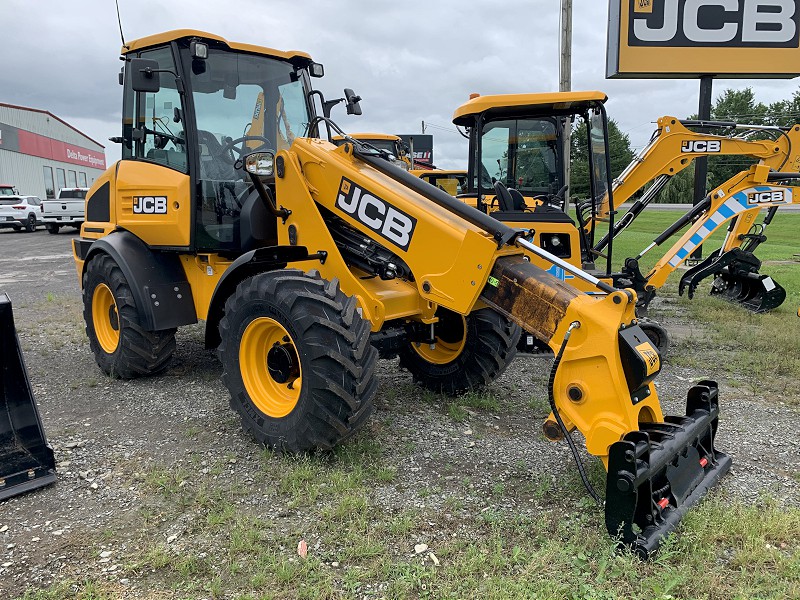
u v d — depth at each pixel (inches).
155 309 193.5
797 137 325.4
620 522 106.3
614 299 114.3
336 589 99.4
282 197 164.4
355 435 156.8
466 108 255.8
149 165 197.8
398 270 151.9
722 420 174.7
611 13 510.9
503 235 129.0
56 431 164.9
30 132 1656.0
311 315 133.2
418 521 119.0
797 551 106.3
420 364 194.4
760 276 318.7
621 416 113.5
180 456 148.9
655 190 331.0
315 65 208.4
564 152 277.6
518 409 183.0
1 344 138.8
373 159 152.7
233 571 103.9
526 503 125.7
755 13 503.8
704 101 528.7
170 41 181.9
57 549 111.6
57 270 512.1
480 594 96.5
